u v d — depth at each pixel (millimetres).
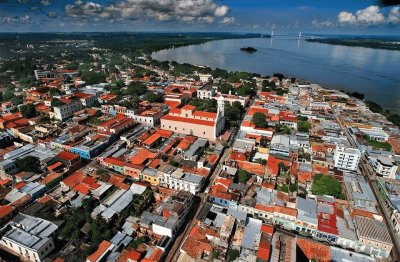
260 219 116938
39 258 95188
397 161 159125
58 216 113500
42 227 104750
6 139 177375
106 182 134750
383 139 197250
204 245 98750
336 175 143875
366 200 123125
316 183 134375
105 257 94688
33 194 125000
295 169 149250
